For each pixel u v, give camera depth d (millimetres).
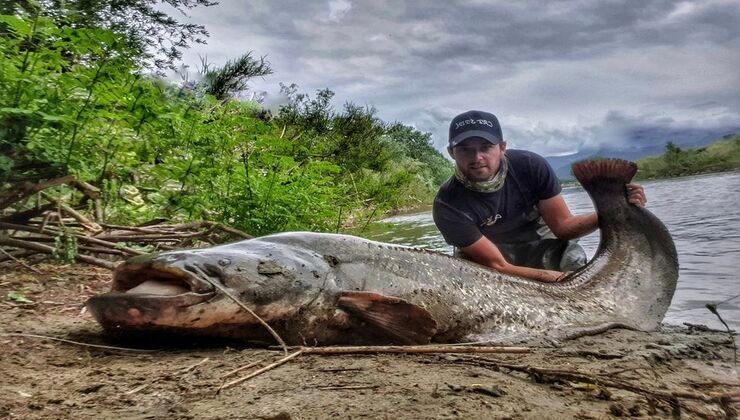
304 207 2369
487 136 1764
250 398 680
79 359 869
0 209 1541
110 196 1773
